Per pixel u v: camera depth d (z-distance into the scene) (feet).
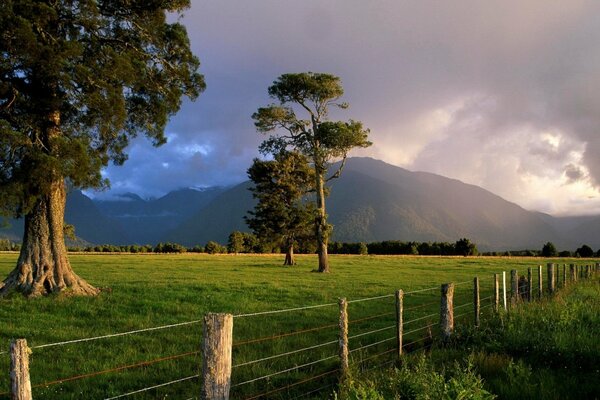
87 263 184.55
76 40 66.39
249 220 213.05
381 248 363.56
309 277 120.47
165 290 77.36
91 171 68.39
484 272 148.97
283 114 160.04
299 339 42.78
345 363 28.66
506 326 39.50
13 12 59.00
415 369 26.58
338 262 213.66
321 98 164.35
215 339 19.62
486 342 36.14
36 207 70.79
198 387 29.66
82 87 67.87
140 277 115.44
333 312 59.21
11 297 66.08
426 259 251.60
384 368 31.04
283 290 84.12
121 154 80.74
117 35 77.05
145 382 30.94
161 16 78.33
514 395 24.29
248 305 64.80
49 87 68.08
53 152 64.69
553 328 38.09
